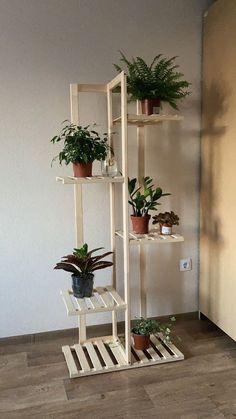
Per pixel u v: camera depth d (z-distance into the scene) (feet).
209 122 7.41
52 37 6.75
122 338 7.23
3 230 6.95
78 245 6.77
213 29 7.04
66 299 6.30
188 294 8.23
